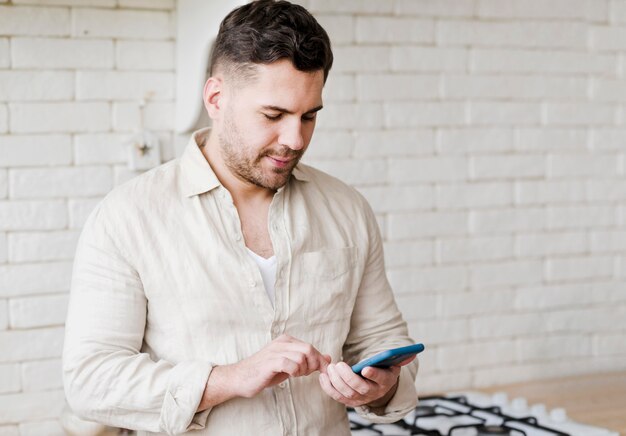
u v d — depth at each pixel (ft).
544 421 6.51
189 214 4.33
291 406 4.32
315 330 4.46
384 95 7.52
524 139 8.06
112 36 6.73
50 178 6.63
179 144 7.00
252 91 4.02
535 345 8.25
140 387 4.06
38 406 6.70
